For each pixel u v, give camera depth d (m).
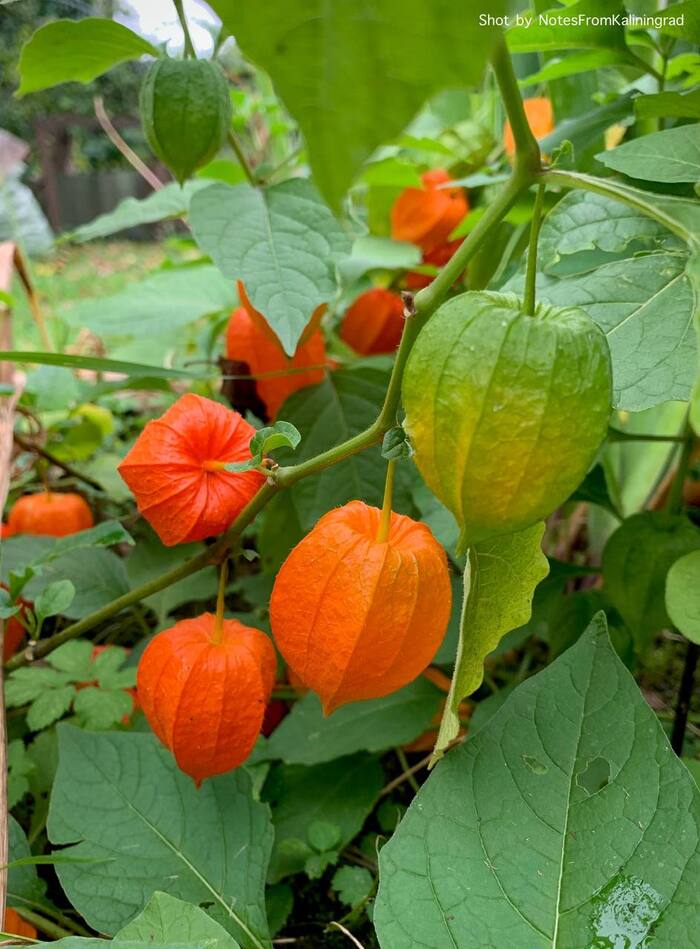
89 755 0.24
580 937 0.16
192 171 0.24
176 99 0.23
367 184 0.40
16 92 0.27
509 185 0.17
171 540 0.21
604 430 0.14
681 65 0.26
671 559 0.28
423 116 0.47
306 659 0.18
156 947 0.15
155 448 0.21
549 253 0.22
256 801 0.24
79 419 0.48
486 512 0.14
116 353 0.53
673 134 0.21
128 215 0.37
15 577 0.25
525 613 0.17
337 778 0.30
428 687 0.30
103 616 0.25
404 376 0.15
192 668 0.20
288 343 0.23
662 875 0.17
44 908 0.24
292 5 0.05
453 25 0.05
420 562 0.18
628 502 0.37
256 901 0.22
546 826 0.18
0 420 0.33
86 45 0.26
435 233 0.40
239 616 0.34
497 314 0.14
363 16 0.05
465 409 0.14
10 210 0.61
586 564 0.44
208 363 0.43
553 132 0.29
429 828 0.18
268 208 0.25
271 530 0.34
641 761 0.18
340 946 0.27
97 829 0.23
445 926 0.17
